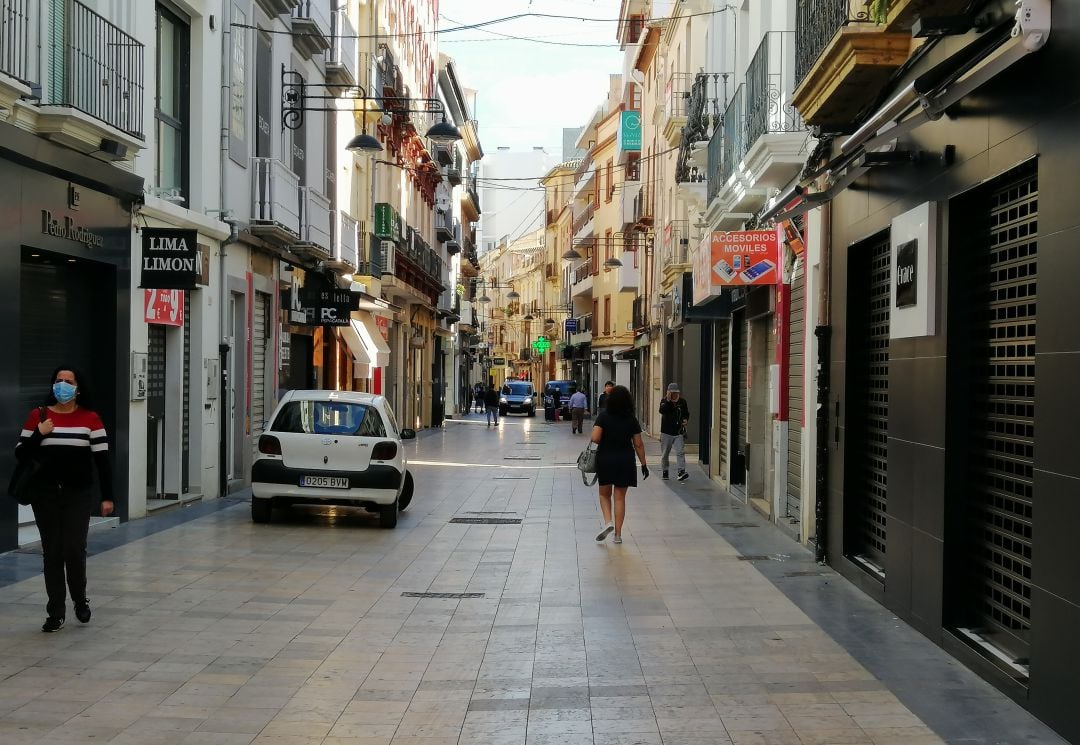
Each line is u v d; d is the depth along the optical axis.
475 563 11.24
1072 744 5.42
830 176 10.64
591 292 65.50
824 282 11.45
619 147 46.81
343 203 27.58
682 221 30.59
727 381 20.84
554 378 90.81
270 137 20.42
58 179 11.72
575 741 5.54
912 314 8.14
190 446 16.41
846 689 6.51
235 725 5.73
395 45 35.53
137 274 13.87
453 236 56.78
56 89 11.57
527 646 7.62
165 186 15.60
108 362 13.29
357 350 27.81
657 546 12.61
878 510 9.99
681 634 8.02
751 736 5.61
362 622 8.31
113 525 13.32
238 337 18.70
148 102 14.31
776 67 13.90
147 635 7.71
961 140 7.29
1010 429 6.82
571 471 23.70
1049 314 5.76
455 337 67.19
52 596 7.73
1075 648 5.40
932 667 7.03
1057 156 5.72
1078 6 5.51
